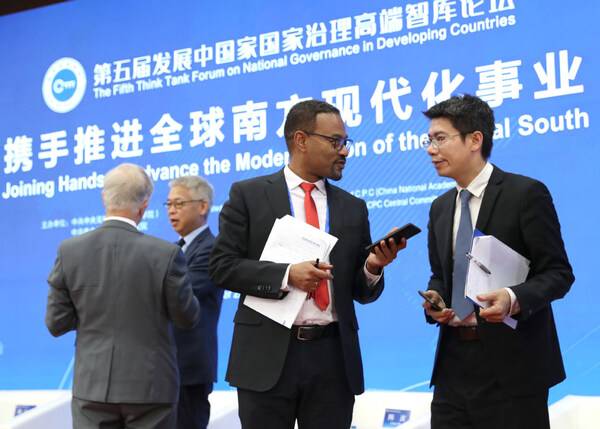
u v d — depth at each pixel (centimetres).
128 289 262
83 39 480
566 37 351
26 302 471
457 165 236
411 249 378
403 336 375
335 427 234
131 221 274
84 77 476
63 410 364
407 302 376
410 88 387
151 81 457
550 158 350
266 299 234
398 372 375
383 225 387
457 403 232
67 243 272
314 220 244
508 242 228
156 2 461
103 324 261
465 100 239
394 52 392
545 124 352
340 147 245
